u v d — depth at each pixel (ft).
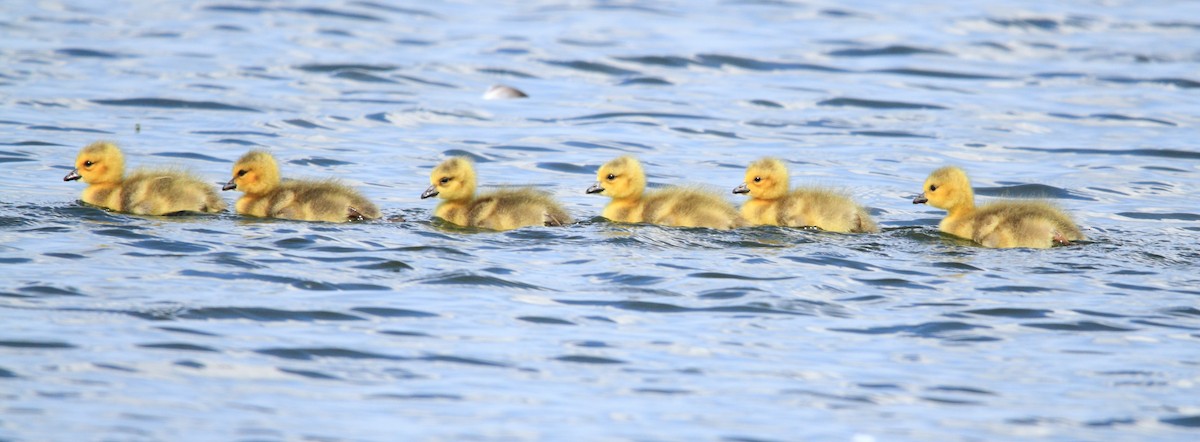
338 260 47.37
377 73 92.32
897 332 41.14
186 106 80.69
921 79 95.09
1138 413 35.12
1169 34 113.91
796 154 73.67
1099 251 51.78
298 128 76.59
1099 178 68.85
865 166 71.10
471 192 57.11
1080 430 34.04
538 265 47.60
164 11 112.06
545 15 117.29
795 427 34.06
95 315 40.29
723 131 79.15
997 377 37.52
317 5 116.98
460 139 75.51
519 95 87.45
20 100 79.66
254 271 45.47
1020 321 42.27
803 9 122.93
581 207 61.21
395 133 76.54
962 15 120.67
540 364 37.88
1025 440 33.30
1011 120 82.99
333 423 33.50
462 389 35.96
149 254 47.37
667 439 33.14
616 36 107.86
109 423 32.86
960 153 74.59
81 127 74.18
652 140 76.43
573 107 84.79
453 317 41.47
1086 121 82.94
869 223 55.72
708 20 116.47
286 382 36.01
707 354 38.93
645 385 36.60
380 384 36.14
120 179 58.08
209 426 32.99
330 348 38.47
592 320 41.60
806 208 55.77
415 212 58.54
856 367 38.17
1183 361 38.86
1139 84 93.86
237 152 70.38
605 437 33.17
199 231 51.57
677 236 53.31
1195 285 46.47
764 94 89.45
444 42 103.96
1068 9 125.39
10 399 33.96
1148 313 43.19
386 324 40.65
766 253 50.29
